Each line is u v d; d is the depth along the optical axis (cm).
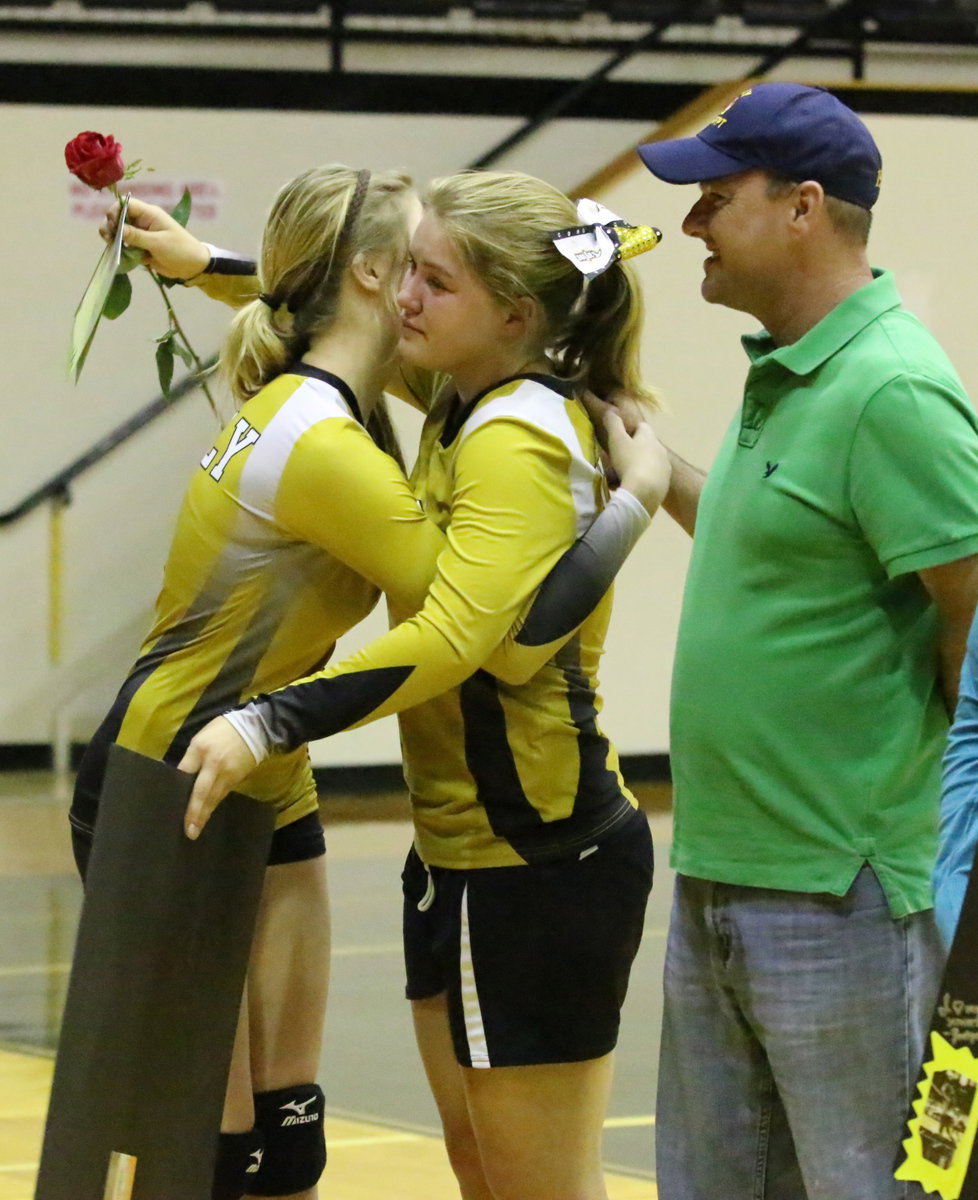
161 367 947
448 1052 902
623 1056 1697
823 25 3462
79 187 3406
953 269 3516
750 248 780
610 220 831
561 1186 839
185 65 3378
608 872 834
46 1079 1536
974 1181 554
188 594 822
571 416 806
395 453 877
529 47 3447
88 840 847
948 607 733
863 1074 758
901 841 761
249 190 3422
